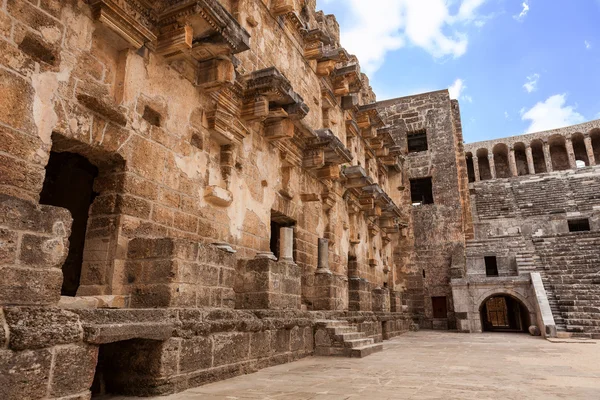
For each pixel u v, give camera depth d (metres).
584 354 11.72
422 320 26.23
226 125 9.52
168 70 8.19
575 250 24.69
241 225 10.20
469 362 9.87
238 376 7.43
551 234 28.59
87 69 6.56
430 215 27.80
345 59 16.80
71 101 6.22
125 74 7.11
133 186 7.05
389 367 8.88
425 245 27.39
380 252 23.19
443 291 26.30
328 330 10.94
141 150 7.32
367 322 14.86
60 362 4.36
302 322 10.12
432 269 26.86
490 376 7.75
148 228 7.27
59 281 4.74
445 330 24.86
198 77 8.92
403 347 13.94
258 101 10.30
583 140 47.88
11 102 5.39
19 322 4.11
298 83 14.65
